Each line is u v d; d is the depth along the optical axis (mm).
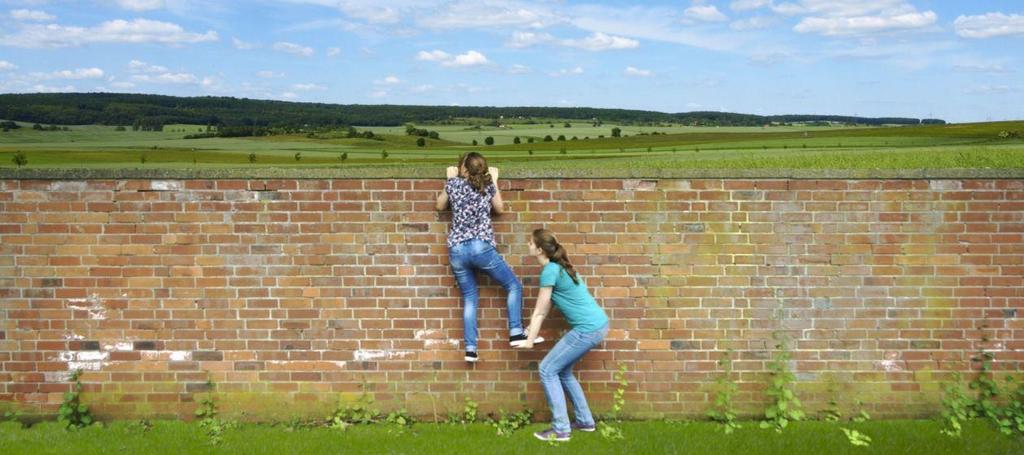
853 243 5621
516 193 5617
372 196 5613
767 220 5617
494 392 5730
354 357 5695
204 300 5641
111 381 5668
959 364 5652
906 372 5672
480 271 5582
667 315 5676
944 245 5605
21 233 5559
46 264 5582
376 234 5629
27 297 5594
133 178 5570
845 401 5691
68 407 5598
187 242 5609
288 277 5648
